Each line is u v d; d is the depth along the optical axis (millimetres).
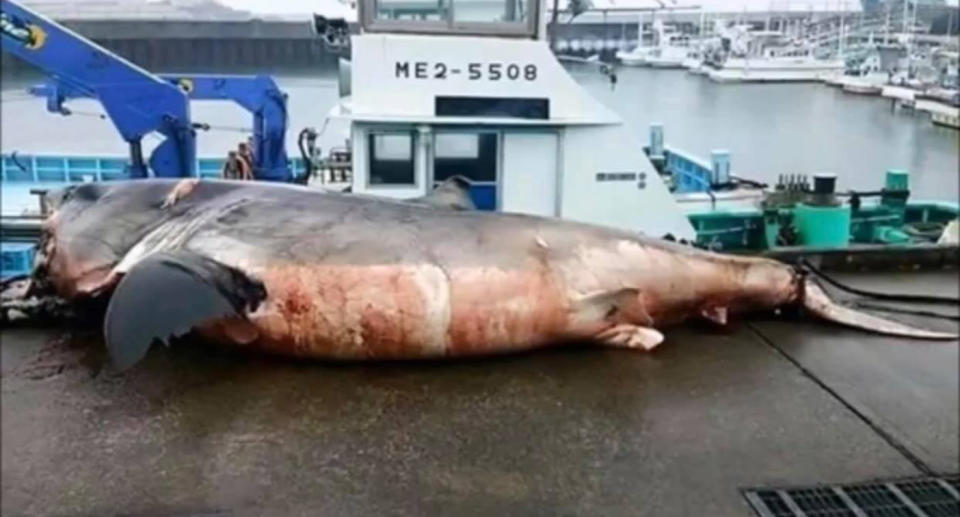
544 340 4277
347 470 3240
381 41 5523
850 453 3479
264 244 4012
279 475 3193
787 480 3258
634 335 4410
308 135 6574
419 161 5711
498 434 3533
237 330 4020
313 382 3943
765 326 4859
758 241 6836
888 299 5500
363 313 3949
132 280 3668
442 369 4117
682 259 4570
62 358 4176
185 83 6461
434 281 3982
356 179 5699
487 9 5566
